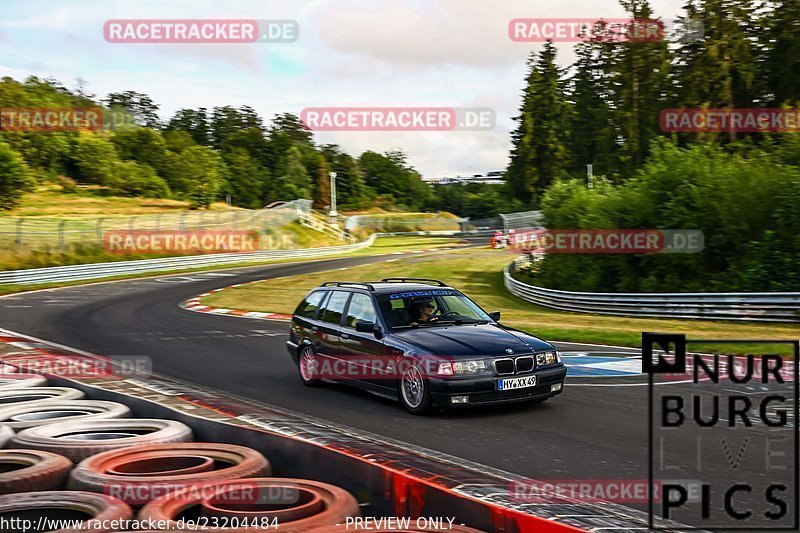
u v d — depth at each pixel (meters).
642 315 21.28
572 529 3.28
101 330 16.58
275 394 8.98
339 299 9.32
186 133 121.50
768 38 53.12
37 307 22.91
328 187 124.12
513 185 93.12
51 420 5.88
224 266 47.41
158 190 95.94
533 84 88.69
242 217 66.69
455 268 43.19
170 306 23.45
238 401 6.46
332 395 8.89
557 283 29.80
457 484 3.83
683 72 56.50
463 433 6.84
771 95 53.62
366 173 135.38
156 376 8.61
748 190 23.25
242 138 128.50
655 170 25.77
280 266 46.97
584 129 78.19
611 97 68.06
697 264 24.31
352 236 76.06
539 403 8.23
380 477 4.10
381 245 76.19
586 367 10.80
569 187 31.86
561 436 6.66
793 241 21.67
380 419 7.50
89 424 5.72
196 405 6.15
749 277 21.98
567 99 87.69
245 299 26.38
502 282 36.16
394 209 131.38
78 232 48.25
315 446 4.61
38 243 44.03
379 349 8.18
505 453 6.10
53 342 14.25
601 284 27.36
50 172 91.44
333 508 3.65
